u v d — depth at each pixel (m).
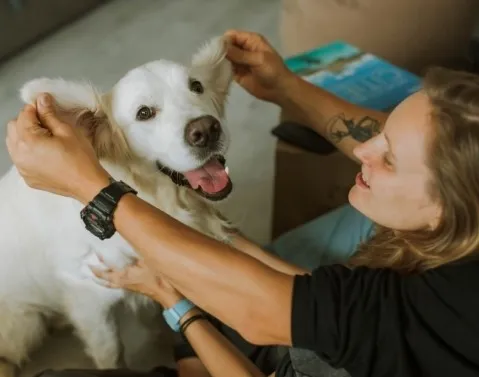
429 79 0.87
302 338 0.89
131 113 1.31
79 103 1.22
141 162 1.36
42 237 1.46
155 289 1.36
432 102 0.84
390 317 0.83
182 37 3.05
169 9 3.27
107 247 1.37
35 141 1.04
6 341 1.62
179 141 1.31
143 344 1.77
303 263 1.50
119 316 1.80
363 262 1.03
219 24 3.14
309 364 1.01
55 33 3.08
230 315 0.96
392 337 0.83
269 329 0.93
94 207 1.01
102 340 1.64
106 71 2.82
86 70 2.82
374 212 0.97
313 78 1.83
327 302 0.87
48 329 1.77
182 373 1.43
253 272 0.93
